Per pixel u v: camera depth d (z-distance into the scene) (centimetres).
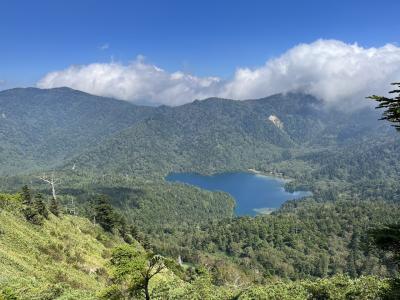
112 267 3681
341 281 5972
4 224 7319
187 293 5966
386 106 2030
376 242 2255
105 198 13362
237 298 6062
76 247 8531
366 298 5484
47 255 7212
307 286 6097
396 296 2364
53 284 5162
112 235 12756
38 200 9669
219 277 16450
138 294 3856
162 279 7331
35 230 8238
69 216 12106
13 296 4284
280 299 5916
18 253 6556
